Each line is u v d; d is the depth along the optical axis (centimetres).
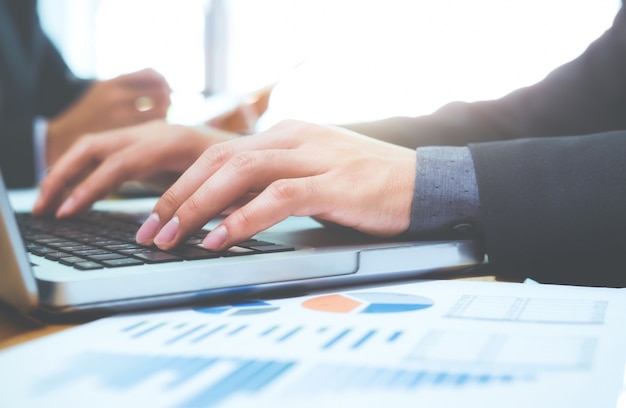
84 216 76
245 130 134
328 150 56
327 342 32
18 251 37
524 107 88
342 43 226
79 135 161
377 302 42
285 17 239
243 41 264
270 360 29
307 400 24
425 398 24
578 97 88
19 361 30
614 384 26
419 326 36
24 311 39
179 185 51
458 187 55
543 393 25
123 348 32
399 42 219
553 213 52
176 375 27
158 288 40
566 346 31
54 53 210
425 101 217
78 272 40
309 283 46
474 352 30
